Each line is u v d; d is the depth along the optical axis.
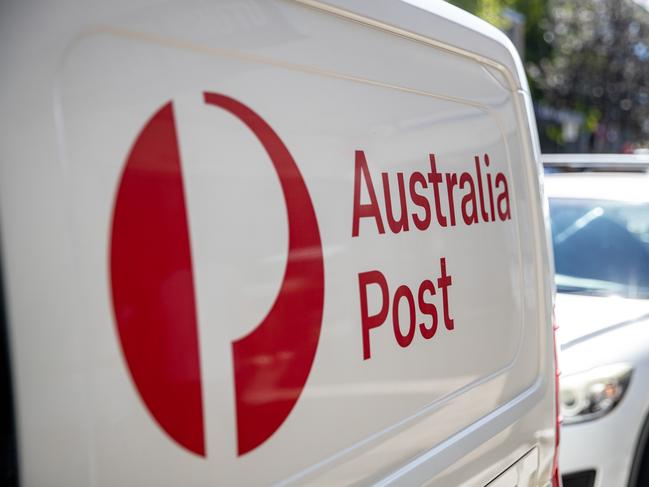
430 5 1.91
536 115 21.05
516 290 2.19
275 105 1.37
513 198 2.23
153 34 1.16
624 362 3.39
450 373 1.83
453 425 1.84
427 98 1.85
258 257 1.30
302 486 1.38
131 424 1.09
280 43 1.40
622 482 3.32
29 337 0.98
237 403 1.25
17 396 0.96
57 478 1.00
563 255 4.23
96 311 1.05
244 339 1.26
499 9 13.98
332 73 1.53
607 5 19.03
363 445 1.53
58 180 1.02
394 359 1.63
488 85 2.17
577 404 3.29
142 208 1.11
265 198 1.32
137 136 1.12
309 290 1.40
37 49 1.01
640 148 20.86
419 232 1.75
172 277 1.15
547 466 2.36
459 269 1.90
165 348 1.13
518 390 2.19
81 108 1.05
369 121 1.61
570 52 19.03
